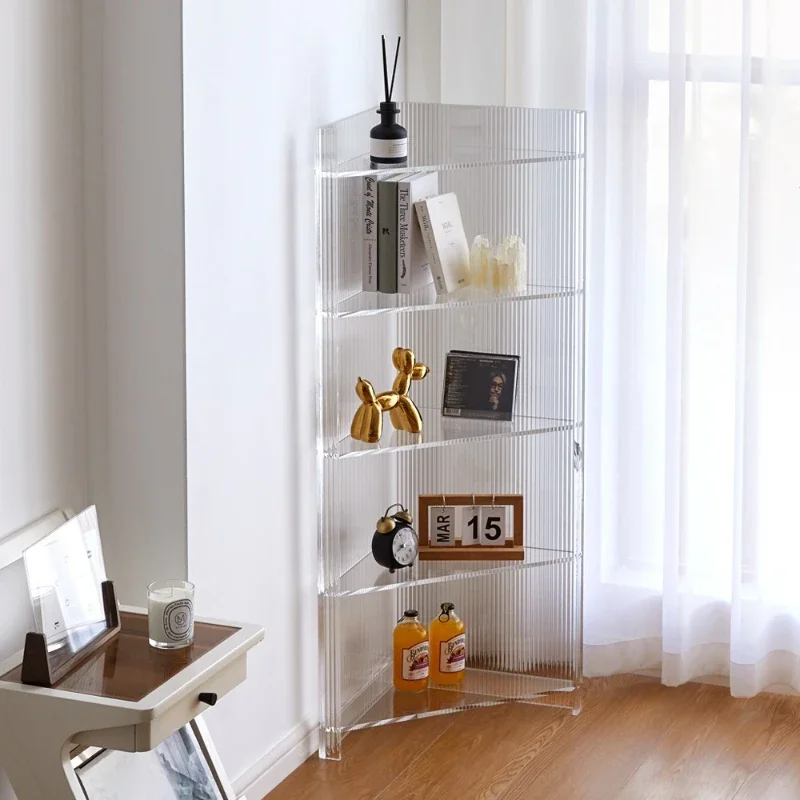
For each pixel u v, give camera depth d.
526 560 3.30
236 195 2.61
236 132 2.59
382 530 3.17
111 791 2.16
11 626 2.22
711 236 3.37
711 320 3.40
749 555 3.39
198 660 2.15
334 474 3.01
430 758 3.09
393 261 2.99
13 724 2.04
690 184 3.29
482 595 3.47
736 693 3.44
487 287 3.10
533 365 3.29
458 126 3.13
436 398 3.37
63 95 2.35
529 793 2.92
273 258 2.79
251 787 2.85
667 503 3.41
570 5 3.28
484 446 3.37
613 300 3.44
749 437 3.34
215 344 2.57
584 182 3.16
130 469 2.54
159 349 2.48
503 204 3.21
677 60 3.23
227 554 2.68
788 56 3.24
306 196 2.92
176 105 2.38
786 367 3.35
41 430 2.35
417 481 3.43
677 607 3.46
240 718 2.81
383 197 2.96
